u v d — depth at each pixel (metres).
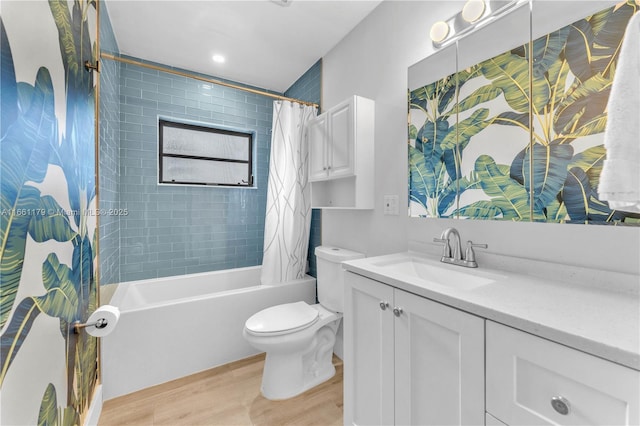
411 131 1.51
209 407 1.52
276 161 2.31
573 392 0.56
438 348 0.84
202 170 2.70
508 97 1.10
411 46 1.52
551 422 0.59
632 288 0.80
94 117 1.34
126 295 2.01
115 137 2.07
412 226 1.52
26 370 0.61
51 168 0.76
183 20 1.85
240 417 1.45
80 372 1.08
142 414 1.46
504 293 0.81
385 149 1.70
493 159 1.15
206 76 2.64
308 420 1.43
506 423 0.66
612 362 0.51
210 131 2.75
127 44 2.13
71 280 0.94
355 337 1.20
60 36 0.82
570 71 0.92
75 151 0.99
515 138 1.08
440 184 1.37
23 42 0.59
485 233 1.19
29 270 0.63
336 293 1.84
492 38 1.15
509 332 0.65
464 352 0.76
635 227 0.80
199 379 1.77
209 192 2.68
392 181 1.65
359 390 1.18
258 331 1.52
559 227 0.96
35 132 0.66
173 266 2.51
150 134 2.40
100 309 1.03
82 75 1.08
